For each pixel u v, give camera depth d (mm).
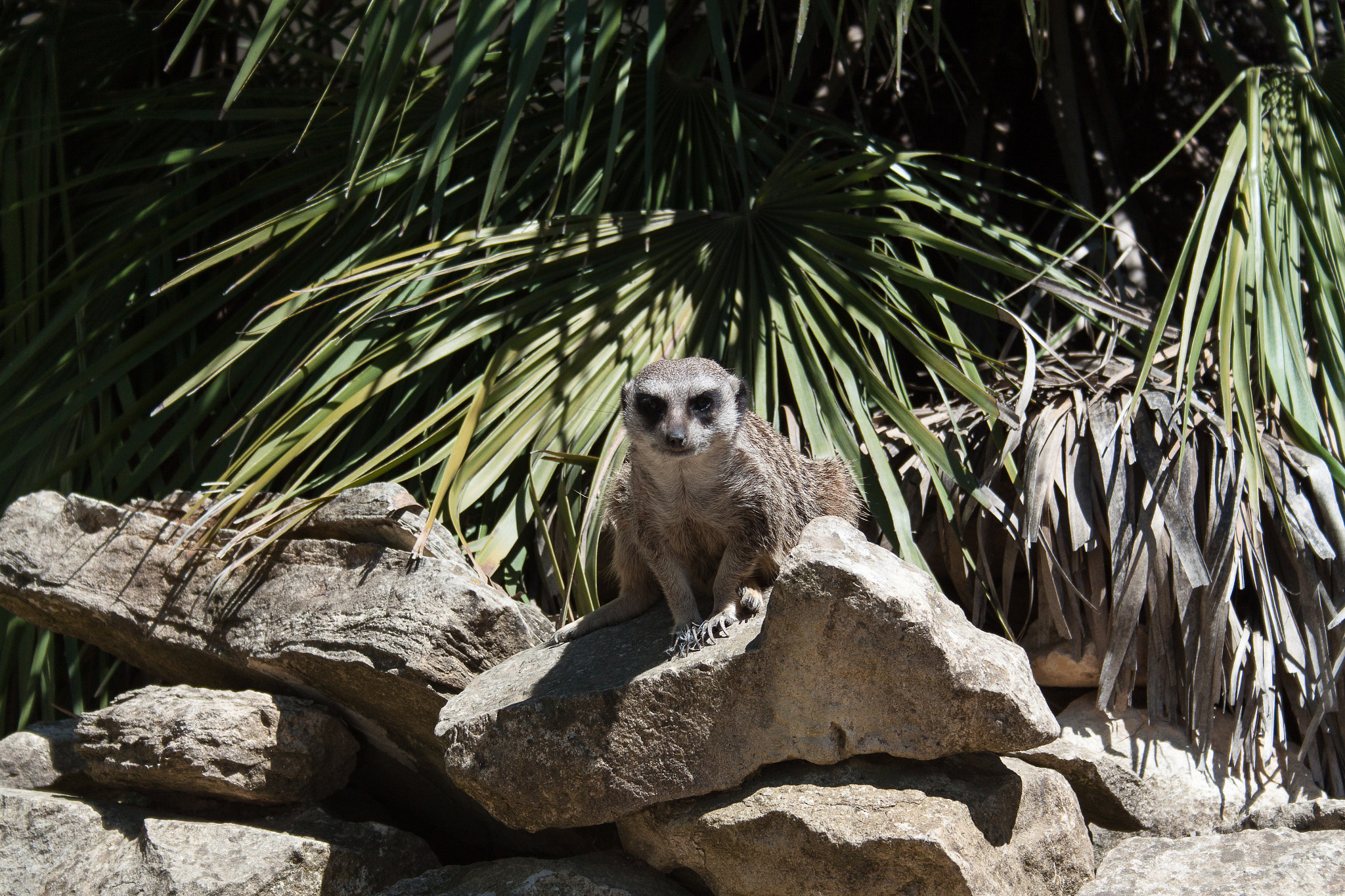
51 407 4184
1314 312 3570
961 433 3641
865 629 2451
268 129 4816
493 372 3471
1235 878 2521
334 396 3703
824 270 3842
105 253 4461
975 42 5723
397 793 3629
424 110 4332
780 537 2941
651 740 2623
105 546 3471
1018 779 2633
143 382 4398
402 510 3199
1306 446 3189
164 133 4812
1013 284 4633
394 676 2951
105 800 3359
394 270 3596
